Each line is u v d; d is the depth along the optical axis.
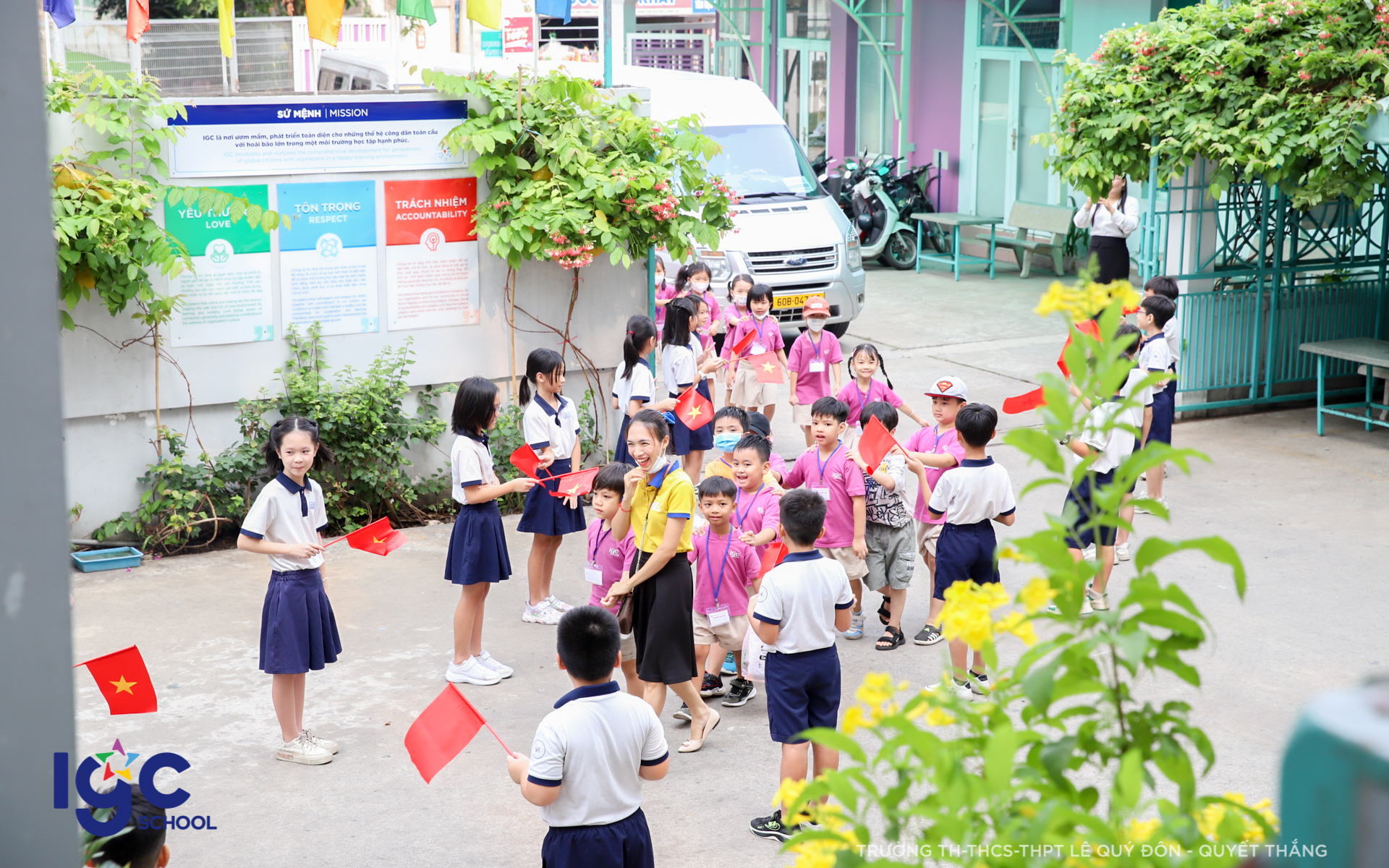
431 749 3.74
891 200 18.36
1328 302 11.30
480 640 6.31
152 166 7.62
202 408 8.07
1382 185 10.37
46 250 1.51
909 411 7.88
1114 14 15.82
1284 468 9.55
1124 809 1.76
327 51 13.14
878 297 16.05
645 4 25.55
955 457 6.54
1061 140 10.64
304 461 5.20
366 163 8.24
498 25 8.59
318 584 5.32
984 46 18.14
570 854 3.65
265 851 4.66
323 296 8.29
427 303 8.63
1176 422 10.97
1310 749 1.20
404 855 4.66
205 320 7.95
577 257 8.49
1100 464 6.40
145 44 9.27
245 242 7.98
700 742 5.55
